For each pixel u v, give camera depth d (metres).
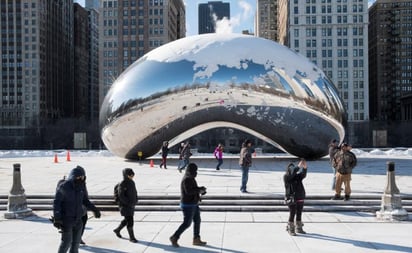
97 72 178.75
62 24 147.38
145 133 23.66
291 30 112.00
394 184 10.56
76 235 6.75
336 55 111.38
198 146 87.38
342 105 24.16
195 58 22.95
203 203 12.02
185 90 22.52
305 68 23.31
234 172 19.05
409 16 144.38
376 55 147.75
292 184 8.98
